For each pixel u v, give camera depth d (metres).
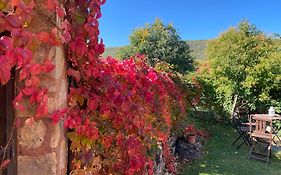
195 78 9.41
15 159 1.44
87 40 1.65
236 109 9.57
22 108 1.32
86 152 1.72
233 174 5.33
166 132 4.22
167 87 4.72
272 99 9.13
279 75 8.76
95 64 1.73
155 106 3.44
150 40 16.33
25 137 1.43
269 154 6.30
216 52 10.10
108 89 1.86
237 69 9.19
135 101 2.60
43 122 1.43
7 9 1.06
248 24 10.09
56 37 1.29
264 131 6.40
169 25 16.67
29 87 1.32
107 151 1.99
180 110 6.07
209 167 5.67
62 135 1.58
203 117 9.45
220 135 8.41
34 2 1.26
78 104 1.71
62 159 1.59
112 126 1.94
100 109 1.82
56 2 1.28
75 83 1.74
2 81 1.00
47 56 1.37
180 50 16.52
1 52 1.02
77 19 1.54
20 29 1.08
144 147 2.83
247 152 6.89
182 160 6.00
